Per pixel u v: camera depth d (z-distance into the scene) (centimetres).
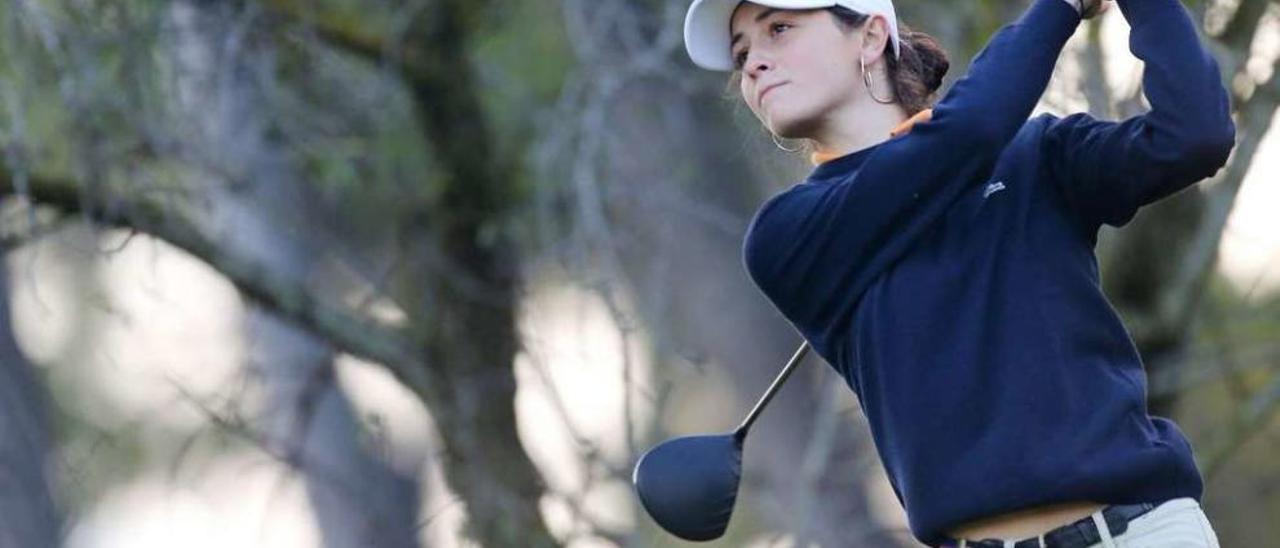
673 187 2841
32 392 4275
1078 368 1275
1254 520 4056
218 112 2855
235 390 2998
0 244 2888
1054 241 1307
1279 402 3108
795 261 1357
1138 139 1288
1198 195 2969
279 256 3509
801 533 2858
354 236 3362
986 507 1266
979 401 1278
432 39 2956
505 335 3138
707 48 1423
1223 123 1277
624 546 2808
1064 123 1337
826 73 1372
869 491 3347
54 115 2755
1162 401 3108
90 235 2845
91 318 4138
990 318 1290
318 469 3338
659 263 2742
